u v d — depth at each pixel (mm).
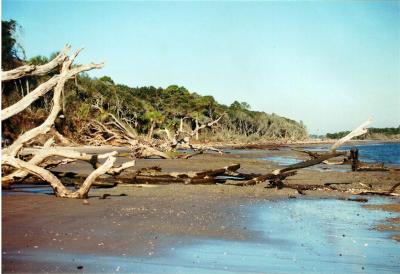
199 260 6426
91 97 68562
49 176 12453
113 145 54688
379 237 8398
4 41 41312
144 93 105750
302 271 6051
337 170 27953
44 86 13078
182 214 10289
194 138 94500
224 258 6594
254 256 6781
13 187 14984
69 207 10781
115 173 13680
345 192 16094
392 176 23047
